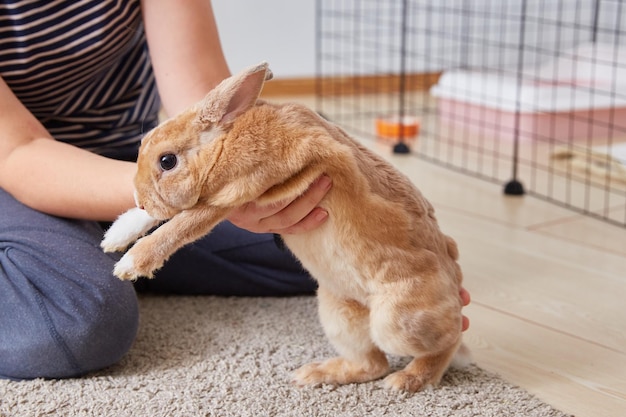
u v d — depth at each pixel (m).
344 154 1.12
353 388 1.27
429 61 3.83
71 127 1.59
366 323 1.25
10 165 1.33
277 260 1.64
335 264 1.19
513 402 1.23
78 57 1.46
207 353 1.41
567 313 1.57
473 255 1.89
